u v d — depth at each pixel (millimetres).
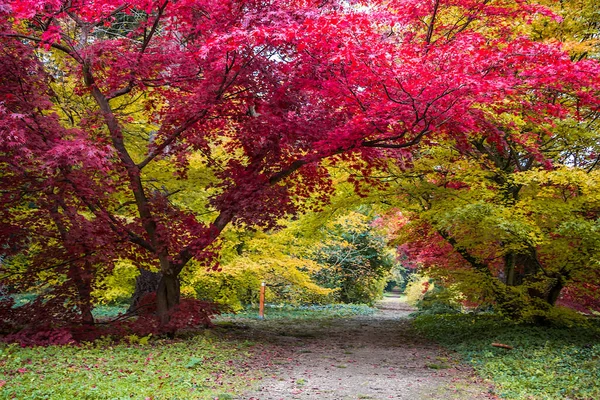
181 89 10125
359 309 23500
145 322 9766
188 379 6527
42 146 7859
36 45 10234
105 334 9227
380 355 10086
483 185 10539
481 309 18484
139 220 10086
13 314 9617
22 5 6719
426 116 7859
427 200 11938
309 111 9617
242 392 6371
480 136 11031
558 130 9492
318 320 17750
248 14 7594
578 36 10633
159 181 11672
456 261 14234
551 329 10844
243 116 10312
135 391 5594
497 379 7523
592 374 7098
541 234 9125
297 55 8547
